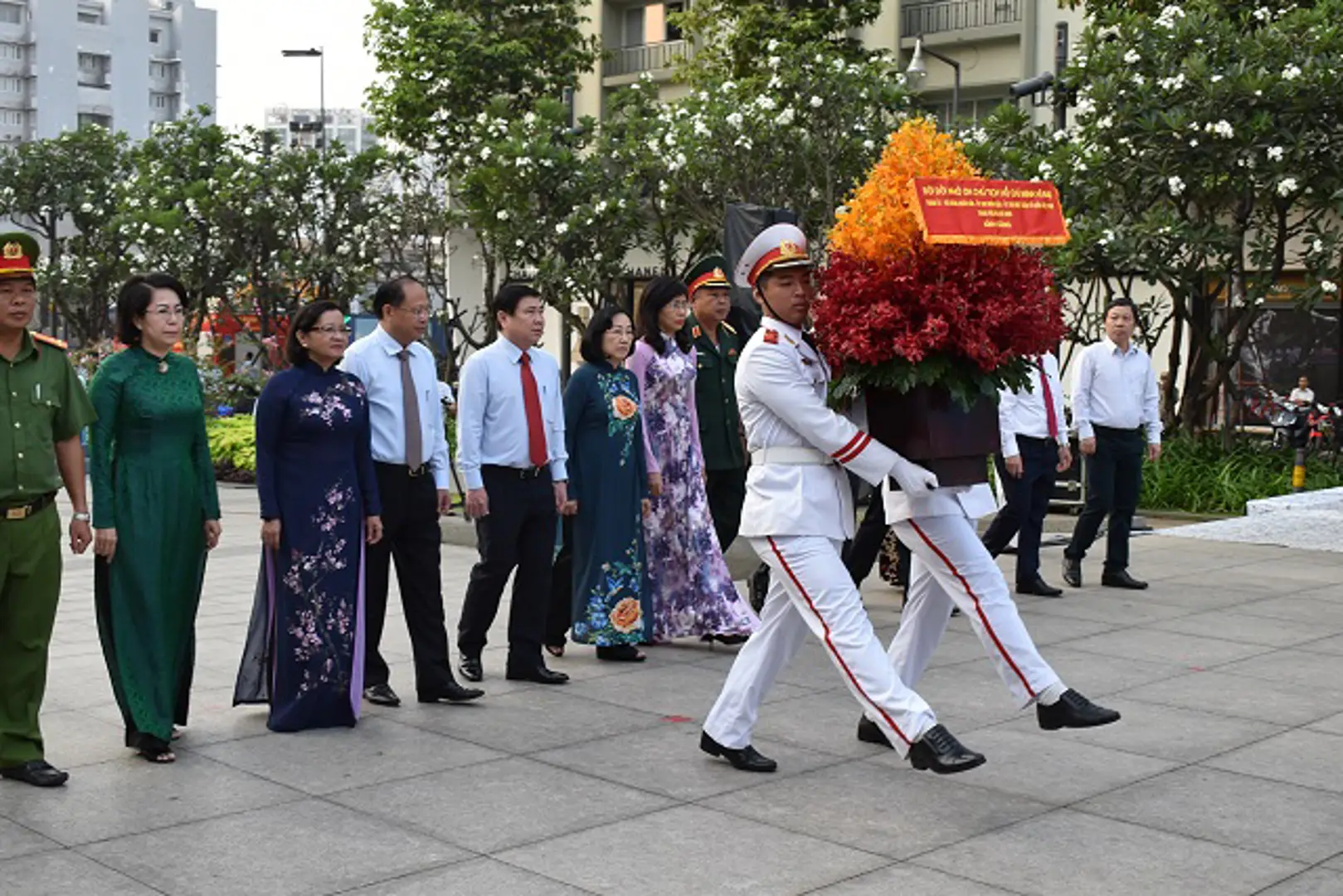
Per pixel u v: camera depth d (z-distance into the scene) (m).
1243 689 7.27
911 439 5.57
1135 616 9.20
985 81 29.84
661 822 5.23
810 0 27.66
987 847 4.95
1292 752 6.12
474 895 4.53
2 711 5.76
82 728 6.68
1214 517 15.22
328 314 6.59
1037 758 6.03
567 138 23.69
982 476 5.69
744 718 5.85
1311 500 13.26
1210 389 17.28
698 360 8.57
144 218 29.59
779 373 5.54
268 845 5.01
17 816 5.33
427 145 30.28
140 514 6.12
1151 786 5.64
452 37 29.25
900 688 5.41
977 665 7.79
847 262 5.45
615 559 7.93
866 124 20.59
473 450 7.29
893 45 30.92
